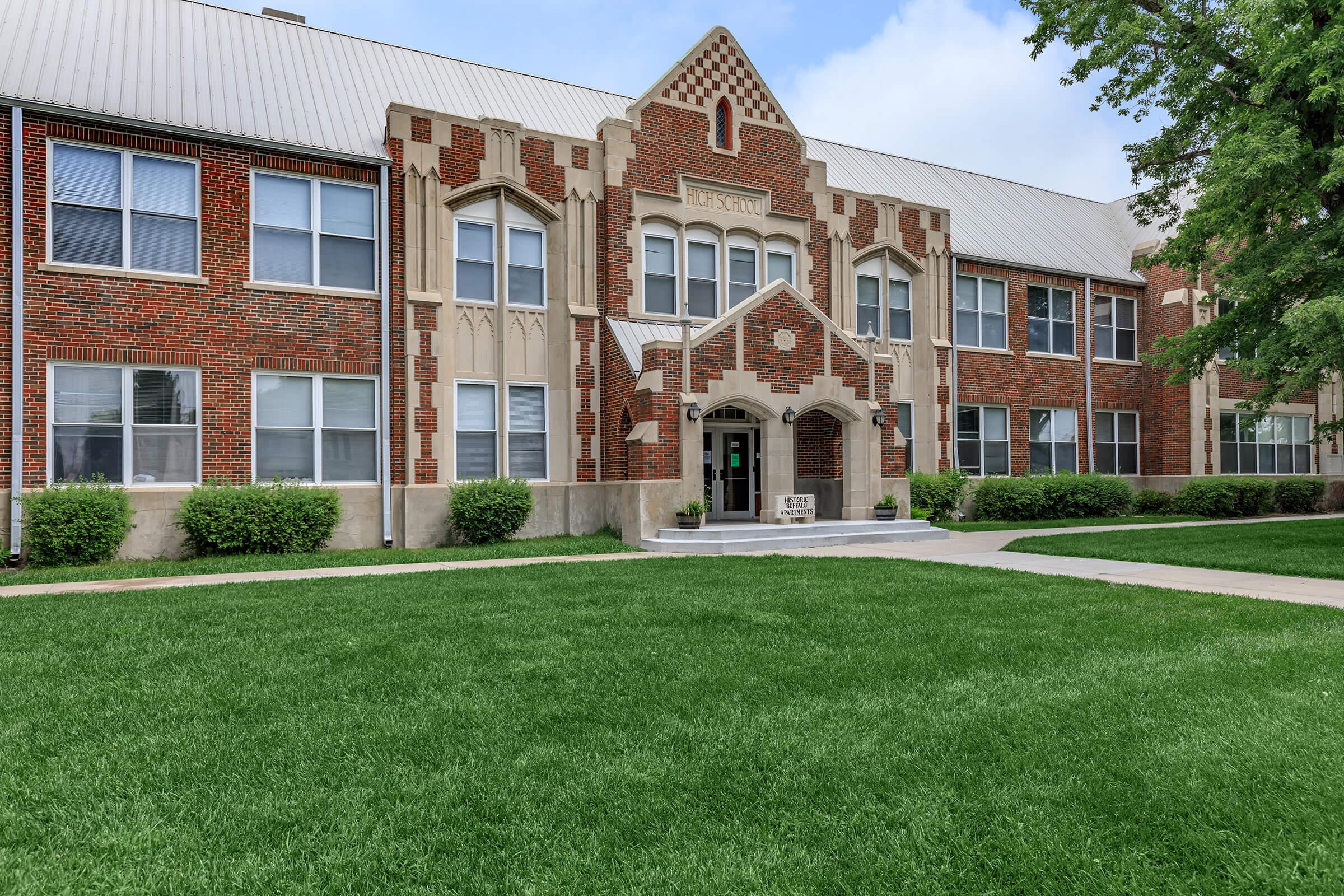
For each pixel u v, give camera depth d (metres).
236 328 15.18
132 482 14.40
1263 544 15.07
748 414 20.03
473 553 14.70
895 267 22.88
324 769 4.37
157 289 14.56
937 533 17.97
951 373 23.19
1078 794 3.97
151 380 14.61
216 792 4.10
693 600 9.07
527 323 17.86
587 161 18.31
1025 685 5.75
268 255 15.66
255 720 5.17
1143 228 28.97
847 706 5.32
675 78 19.33
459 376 17.12
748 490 20.19
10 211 13.55
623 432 17.58
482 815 3.82
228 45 17.67
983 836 3.60
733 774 4.26
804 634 7.39
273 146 15.43
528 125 19.69
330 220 16.17
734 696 5.58
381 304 16.41
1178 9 17.47
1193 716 5.01
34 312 13.65
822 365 18.14
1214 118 17.86
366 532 16.03
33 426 13.60
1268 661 6.27
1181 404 26.61
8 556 13.12
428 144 16.75
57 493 13.16
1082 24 18.27
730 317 17.00
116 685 5.87
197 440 14.87
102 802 3.99
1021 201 28.66
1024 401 24.80
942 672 6.11
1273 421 29.00
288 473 15.70
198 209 14.96
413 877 3.30
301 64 18.28
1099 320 26.73
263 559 13.65
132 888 3.21
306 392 15.88
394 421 16.38
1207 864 3.34
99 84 14.75
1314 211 16.19
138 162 14.62
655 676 6.05
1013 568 12.33
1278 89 15.39
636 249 18.67
